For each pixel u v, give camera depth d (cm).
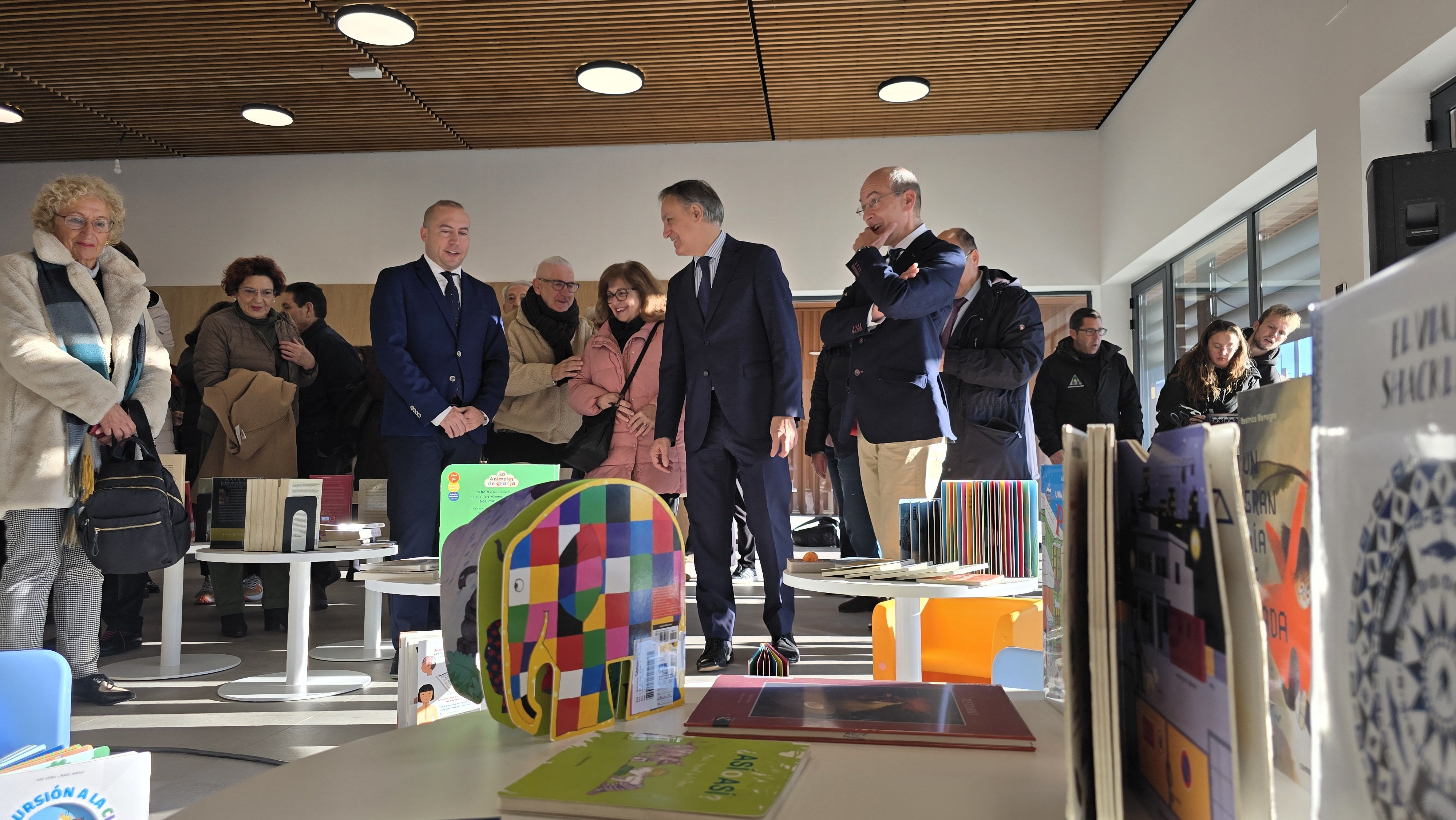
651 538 83
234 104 657
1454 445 26
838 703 77
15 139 716
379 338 346
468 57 588
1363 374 33
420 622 337
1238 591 40
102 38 562
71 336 289
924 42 566
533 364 461
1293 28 410
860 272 282
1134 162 622
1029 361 369
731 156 725
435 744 71
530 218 734
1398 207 88
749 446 324
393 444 347
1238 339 402
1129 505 54
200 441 508
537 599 73
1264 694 39
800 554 664
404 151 746
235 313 462
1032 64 596
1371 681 32
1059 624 82
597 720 76
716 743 66
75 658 303
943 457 288
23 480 279
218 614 470
